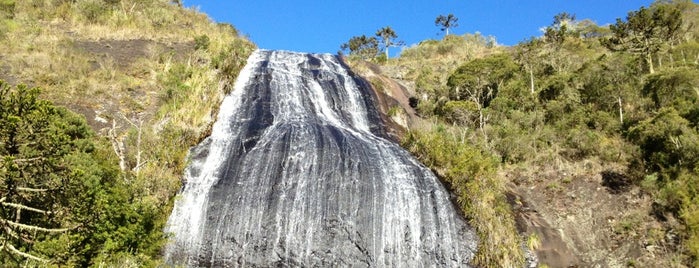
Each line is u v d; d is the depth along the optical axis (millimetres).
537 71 33438
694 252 16156
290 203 17422
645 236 17469
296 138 20500
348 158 19406
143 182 15977
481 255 17062
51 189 11109
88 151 16109
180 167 18172
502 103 27859
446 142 21828
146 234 14719
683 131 19719
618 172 20719
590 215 19062
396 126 25969
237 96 24688
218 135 20906
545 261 17078
